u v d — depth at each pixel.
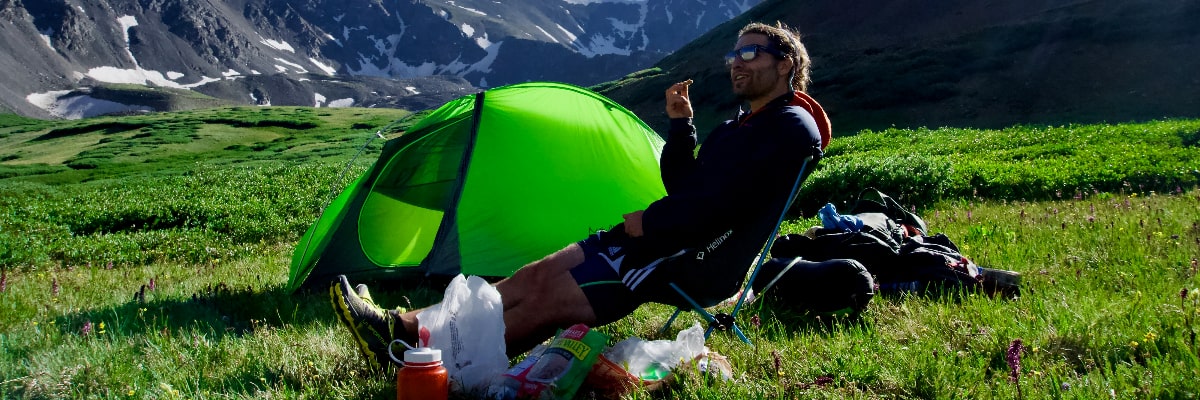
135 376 3.92
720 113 63.50
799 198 15.04
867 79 58.25
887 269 5.73
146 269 10.33
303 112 134.00
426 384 3.03
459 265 7.13
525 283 3.83
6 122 141.50
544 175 7.29
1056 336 4.06
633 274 3.77
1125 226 7.84
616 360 3.56
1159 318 4.22
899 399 3.46
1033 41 58.41
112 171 68.19
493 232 7.21
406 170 7.32
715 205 3.65
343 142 78.81
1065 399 3.21
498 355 3.57
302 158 64.94
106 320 5.64
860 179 14.38
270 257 11.11
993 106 48.28
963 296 5.29
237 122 113.94
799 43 4.18
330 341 4.63
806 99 4.12
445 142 7.43
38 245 13.20
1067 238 7.36
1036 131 24.03
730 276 3.97
